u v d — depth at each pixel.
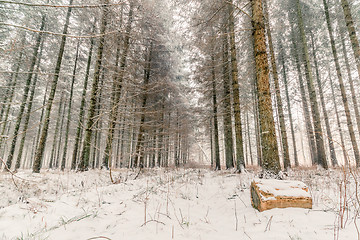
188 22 10.24
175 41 14.81
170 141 12.88
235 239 2.42
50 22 11.00
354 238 2.10
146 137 10.27
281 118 10.31
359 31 13.43
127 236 2.44
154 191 4.75
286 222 2.67
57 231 2.59
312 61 16.62
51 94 10.17
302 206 3.17
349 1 12.93
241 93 14.84
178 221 3.03
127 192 4.82
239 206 3.85
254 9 5.87
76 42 11.62
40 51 11.62
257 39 5.61
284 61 16.17
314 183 5.00
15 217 3.02
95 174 8.40
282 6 13.80
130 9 8.60
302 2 13.78
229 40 10.43
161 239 2.39
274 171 4.68
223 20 9.39
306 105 14.73
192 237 2.52
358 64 7.98
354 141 10.73
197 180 6.88
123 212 3.34
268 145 4.92
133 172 9.77
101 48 9.91
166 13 12.12
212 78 11.81
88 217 3.09
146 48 12.62
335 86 18.77
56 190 5.25
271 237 2.30
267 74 5.38
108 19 6.82
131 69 8.87
